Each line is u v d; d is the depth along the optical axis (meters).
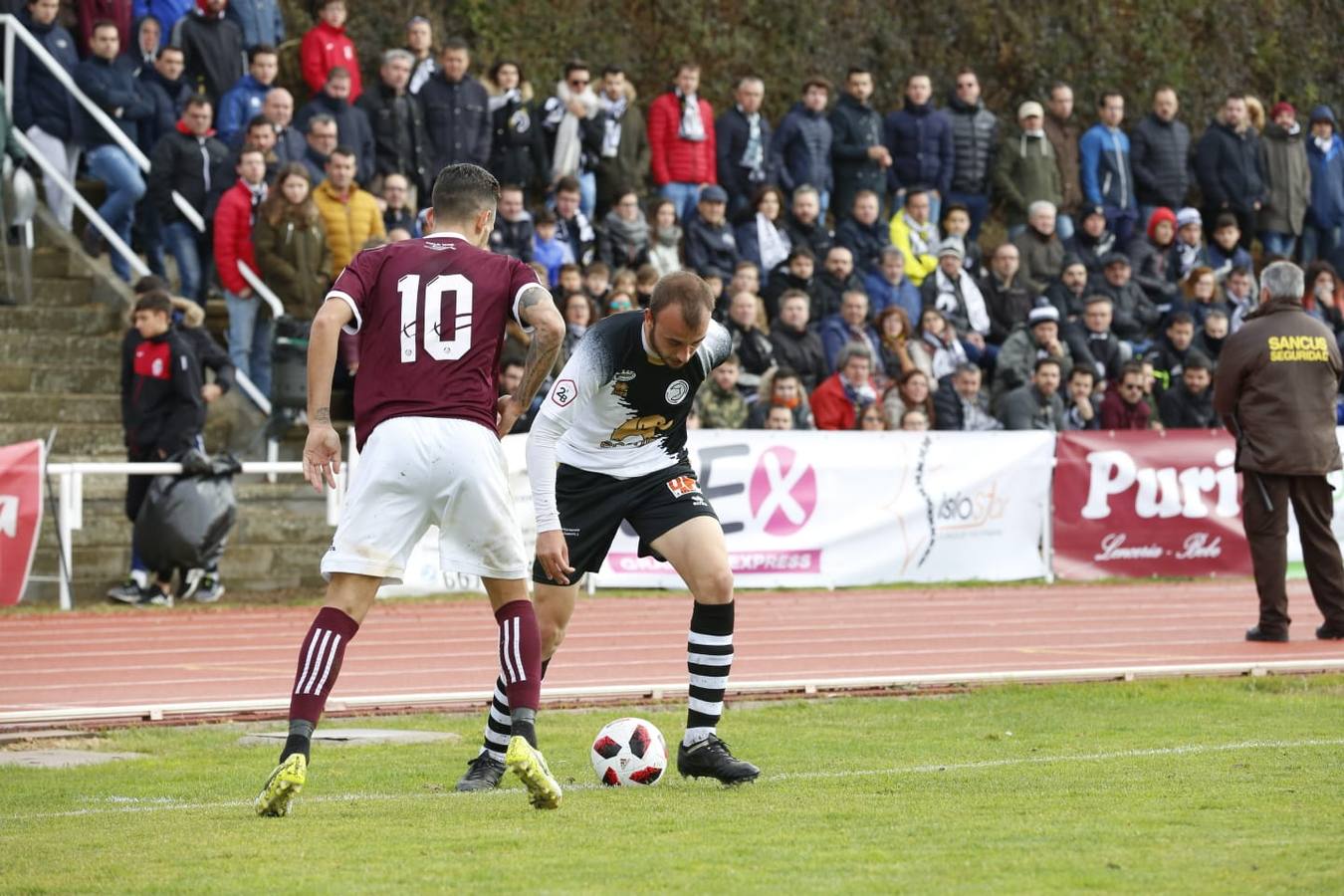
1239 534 50.16
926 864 13.88
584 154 54.59
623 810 16.80
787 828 15.67
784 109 73.75
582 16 69.94
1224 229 61.88
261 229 45.84
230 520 41.59
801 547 45.78
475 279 17.09
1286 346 33.16
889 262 54.00
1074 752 20.95
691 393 19.00
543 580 19.06
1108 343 54.75
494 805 17.20
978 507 47.72
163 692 27.16
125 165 49.00
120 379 44.22
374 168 51.28
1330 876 13.29
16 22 49.38
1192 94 81.06
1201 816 16.09
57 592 42.53
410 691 26.92
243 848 14.80
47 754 21.31
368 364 17.02
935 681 27.41
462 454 16.73
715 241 52.84
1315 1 84.38
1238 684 27.66
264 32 54.06
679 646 33.47
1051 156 60.69
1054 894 12.73
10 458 38.88
